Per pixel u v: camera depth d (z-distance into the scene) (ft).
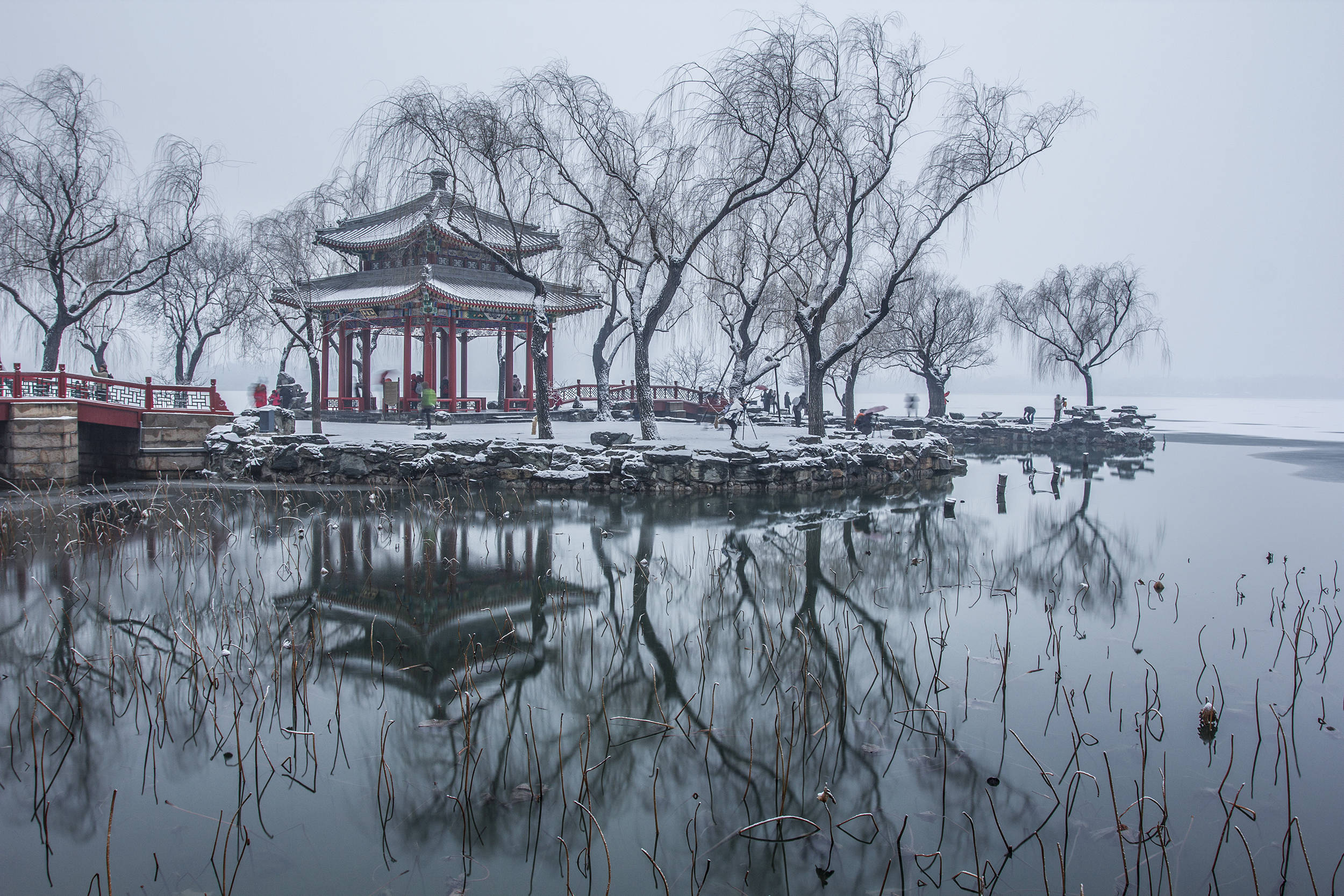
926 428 149.69
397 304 100.94
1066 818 18.02
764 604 35.88
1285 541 51.65
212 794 19.04
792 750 21.31
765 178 79.36
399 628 32.17
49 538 48.49
